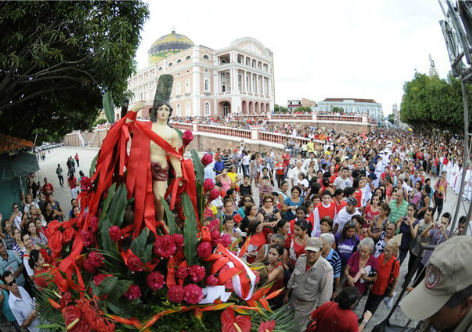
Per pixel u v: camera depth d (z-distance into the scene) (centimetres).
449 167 1562
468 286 101
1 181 900
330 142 2291
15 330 432
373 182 1050
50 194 923
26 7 652
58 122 1305
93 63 758
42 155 2972
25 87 872
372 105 10888
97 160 254
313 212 569
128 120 249
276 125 3906
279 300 372
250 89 6000
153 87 5884
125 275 228
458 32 221
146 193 238
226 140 2830
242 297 231
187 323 217
